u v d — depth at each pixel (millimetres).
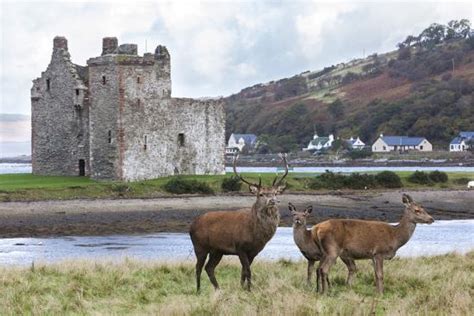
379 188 65312
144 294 15422
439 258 20719
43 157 67812
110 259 21406
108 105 60219
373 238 15586
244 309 12945
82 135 64938
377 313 13484
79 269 18109
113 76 59906
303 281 16734
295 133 190250
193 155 67375
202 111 68312
